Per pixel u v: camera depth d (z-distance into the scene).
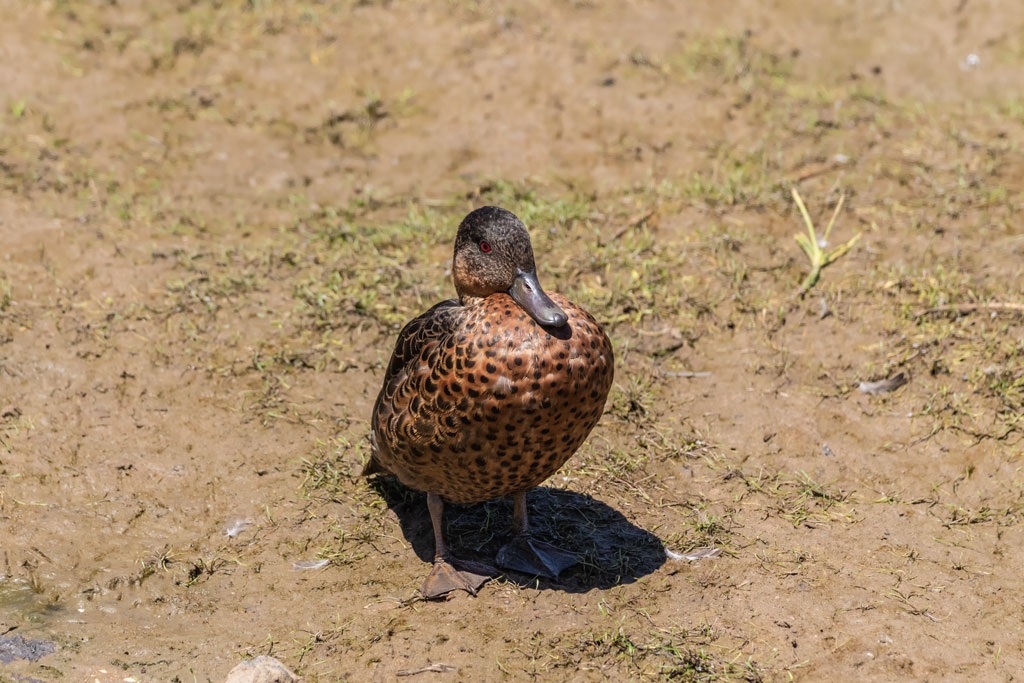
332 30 17.08
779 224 13.42
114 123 15.25
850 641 8.05
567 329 7.68
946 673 7.79
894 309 11.79
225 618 8.50
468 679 7.74
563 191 14.21
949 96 16.16
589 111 15.56
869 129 15.21
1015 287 12.01
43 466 9.88
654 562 8.90
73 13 17.12
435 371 7.71
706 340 11.62
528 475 8.11
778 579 8.69
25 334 11.36
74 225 13.23
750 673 7.75
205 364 11.20
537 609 8.43
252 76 16.25
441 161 14.89
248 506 9.58
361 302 12.00
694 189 13.97
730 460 10.09
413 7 17.47
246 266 12.73
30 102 15.41
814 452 10.18
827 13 17.67
